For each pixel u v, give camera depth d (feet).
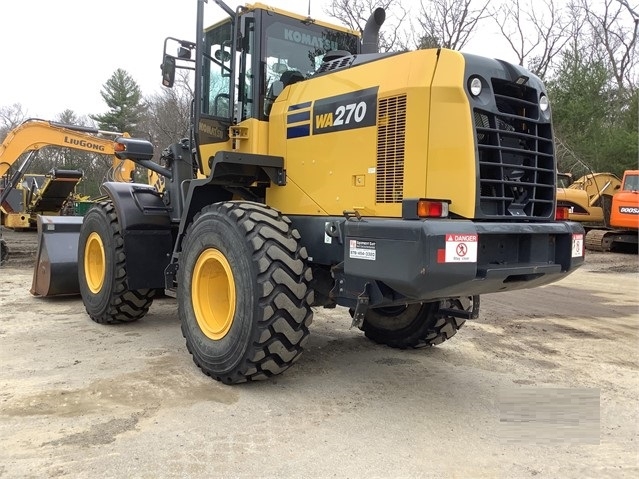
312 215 13.75
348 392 13.23
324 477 9.27
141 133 121.39
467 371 15.10
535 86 12.51
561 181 62.39
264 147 14.90
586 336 19.79
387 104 12.10
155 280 18.34
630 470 9.86
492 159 11.71
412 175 11.67
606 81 75.10
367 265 11.55
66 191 55.36
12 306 22.35
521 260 12.16
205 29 16.81
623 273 38.93
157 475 9.15
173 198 18.56
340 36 16.74
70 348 16.30
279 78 15.24
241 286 12.62
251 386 13.35
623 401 13.20
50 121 40.40
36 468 9.29
